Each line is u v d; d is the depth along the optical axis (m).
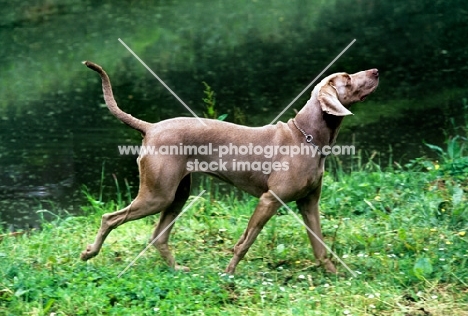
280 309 5.62
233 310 5.59
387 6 16.77
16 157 10.09
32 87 12.84
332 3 17.36
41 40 15.27
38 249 6.85
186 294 5.76
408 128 10.80
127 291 5.78
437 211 7.32
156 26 15.94
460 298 5.81
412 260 6.50
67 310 5.54
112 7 17.50
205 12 16.91
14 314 5.48
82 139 10.61
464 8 16.28
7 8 17.38
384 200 7.77
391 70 13.05
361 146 10.20
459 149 8.85
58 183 9.34
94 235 7.36
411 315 5.54
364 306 5.69
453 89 12.20
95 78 13.14
